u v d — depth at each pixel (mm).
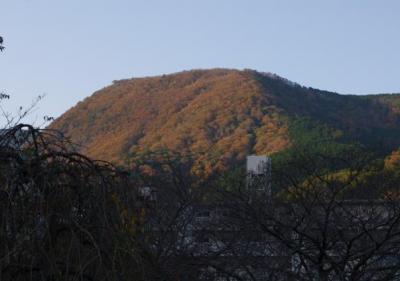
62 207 6895
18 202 6672
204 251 13328
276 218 14984
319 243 13914
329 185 15117
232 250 13008
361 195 15797
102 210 6949
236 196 14633
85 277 6672
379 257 14805
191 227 13672
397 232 13922
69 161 7191
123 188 7488
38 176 6824
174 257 10062
